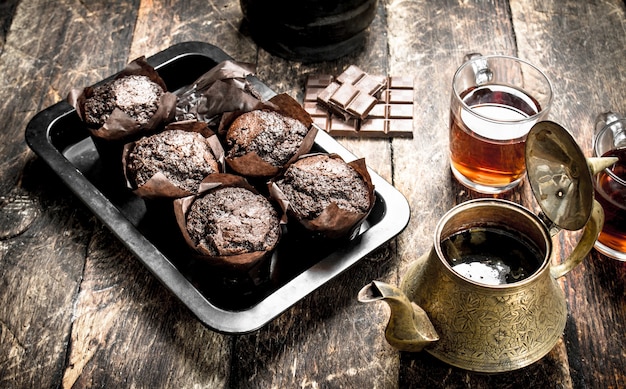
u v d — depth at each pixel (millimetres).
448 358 727
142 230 827
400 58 969
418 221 847
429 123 914
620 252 814
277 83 950
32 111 925
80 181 826
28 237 838
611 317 792
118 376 764
